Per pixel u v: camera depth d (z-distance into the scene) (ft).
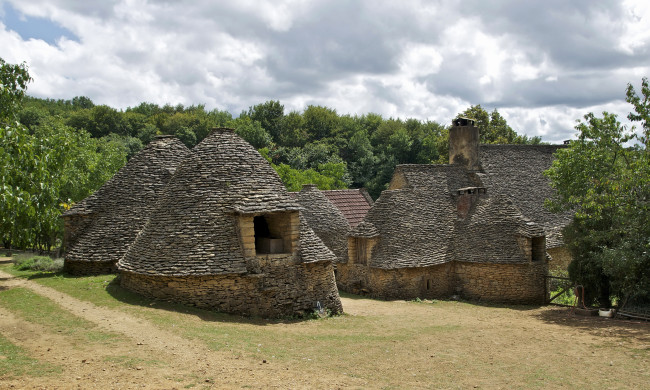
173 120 303.27
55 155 53.52
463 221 86.28
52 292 52.34
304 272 55.83
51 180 52.70
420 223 82.69
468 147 102.94
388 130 308.81
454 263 82.17
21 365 30.04
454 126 104.42
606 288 70.54
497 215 81.56
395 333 49.90
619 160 73.41
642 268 64.03
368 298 77.71
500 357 41.57
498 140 177.06
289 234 55.62
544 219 98.17
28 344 34.50
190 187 55.67
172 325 41.98
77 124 283.38
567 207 74.90
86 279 58.23
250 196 54.13
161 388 27.68
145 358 32.76
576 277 71.36
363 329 51.26
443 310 68.49
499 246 77.92
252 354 36.19
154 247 52.16
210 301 50.37
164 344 36.40
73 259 60.59
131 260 53.06
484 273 78.38
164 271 49.78
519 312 69.05
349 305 69.56
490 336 50.44
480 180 98.89
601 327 56.54
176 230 52.70
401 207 82.99
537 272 76.38
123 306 46.93
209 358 34.09
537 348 45.39
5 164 40.11
